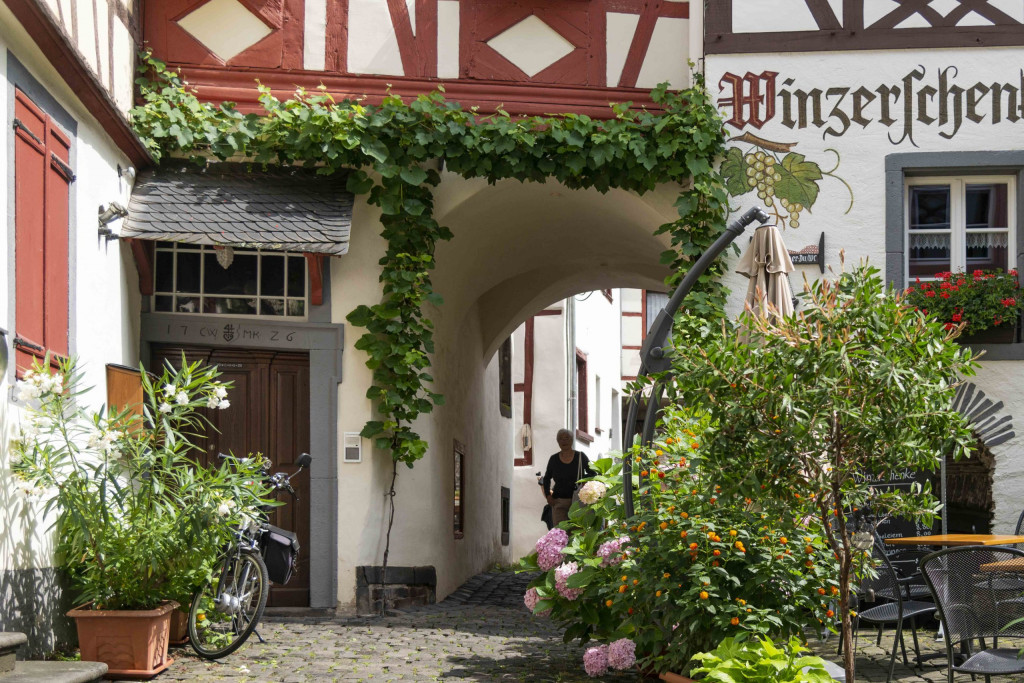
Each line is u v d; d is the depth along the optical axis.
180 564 6.55
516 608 10.10
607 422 24.23
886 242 9.26
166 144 9.20
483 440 14.60
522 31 9.76
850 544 5.04
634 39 9.79
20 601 6.15
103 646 6.17
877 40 9.39
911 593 6.96
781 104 9.40
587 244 12.26
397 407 9.48
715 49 9.48
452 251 10.81
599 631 6.67
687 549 5.53
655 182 9.45
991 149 9.25
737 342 4.51
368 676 6.31
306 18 9.64
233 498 6.74
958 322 8.85
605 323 24.17
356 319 9.41
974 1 9.35
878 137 9.34
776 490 4.55
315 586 9.28
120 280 8.66
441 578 10.77
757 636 5.16
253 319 9.43
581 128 9.30
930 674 6.36
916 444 4.52
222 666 6.60
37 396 6.11
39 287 6.68
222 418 9.52
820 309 4.39
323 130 9.17
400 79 9.65
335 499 9.38
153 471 6.82
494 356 15.61
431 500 10.27
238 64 9.52
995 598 5.02
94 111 7.80
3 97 6.09
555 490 12.23
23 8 6.17
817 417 4.34
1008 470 8.86
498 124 9.30
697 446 5.75
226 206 8.99
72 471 6.47
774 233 7.46
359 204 9.62
